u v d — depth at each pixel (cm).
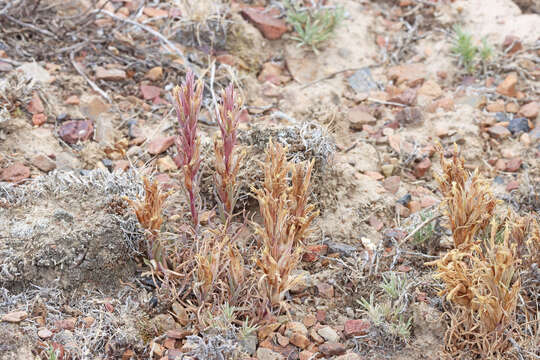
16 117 111
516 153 115
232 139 95
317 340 92
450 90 124
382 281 97
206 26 126
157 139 111
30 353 88
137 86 119
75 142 111
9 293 92
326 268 99
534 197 107
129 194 99
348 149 114
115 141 112
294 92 122
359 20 134
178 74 122
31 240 93
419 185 111
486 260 95
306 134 105
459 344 91
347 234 102
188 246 97
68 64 120
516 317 93
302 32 128
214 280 92
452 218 95
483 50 126
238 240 100
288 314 91
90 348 89
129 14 130
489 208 96
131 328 91
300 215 95
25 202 97
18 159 106
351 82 125
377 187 108
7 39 121
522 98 122
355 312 95
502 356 90
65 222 95
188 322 92
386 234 102
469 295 90
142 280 95
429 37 132
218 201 98
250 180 102
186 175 94
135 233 96
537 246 94
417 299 95
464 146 115
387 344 92
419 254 99
